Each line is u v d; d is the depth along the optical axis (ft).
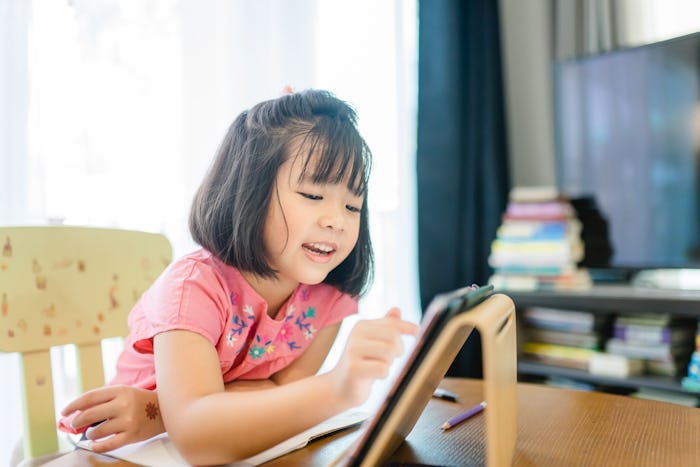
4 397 4.49
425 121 6.79
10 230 2.82
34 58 4.71
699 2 6.48
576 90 6.57
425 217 6.77
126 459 2.01
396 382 1.42
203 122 5.58
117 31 5.11
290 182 2.30
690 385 5.02
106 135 5.02
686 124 5.87
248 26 5.88
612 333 5.91
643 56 6.14
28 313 2.81
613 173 6.34
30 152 4.68
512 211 6.25
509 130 7.63
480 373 6.66
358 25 6.53
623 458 1.90
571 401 2.59
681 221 5.92
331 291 3.04
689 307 5.02
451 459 1.93
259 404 1.83
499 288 6.07
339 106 2.55
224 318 2.44
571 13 7.16
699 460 1.88
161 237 3.41
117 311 3.15
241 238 2.35
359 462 1.44
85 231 3.08
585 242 6.50
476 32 7.21
